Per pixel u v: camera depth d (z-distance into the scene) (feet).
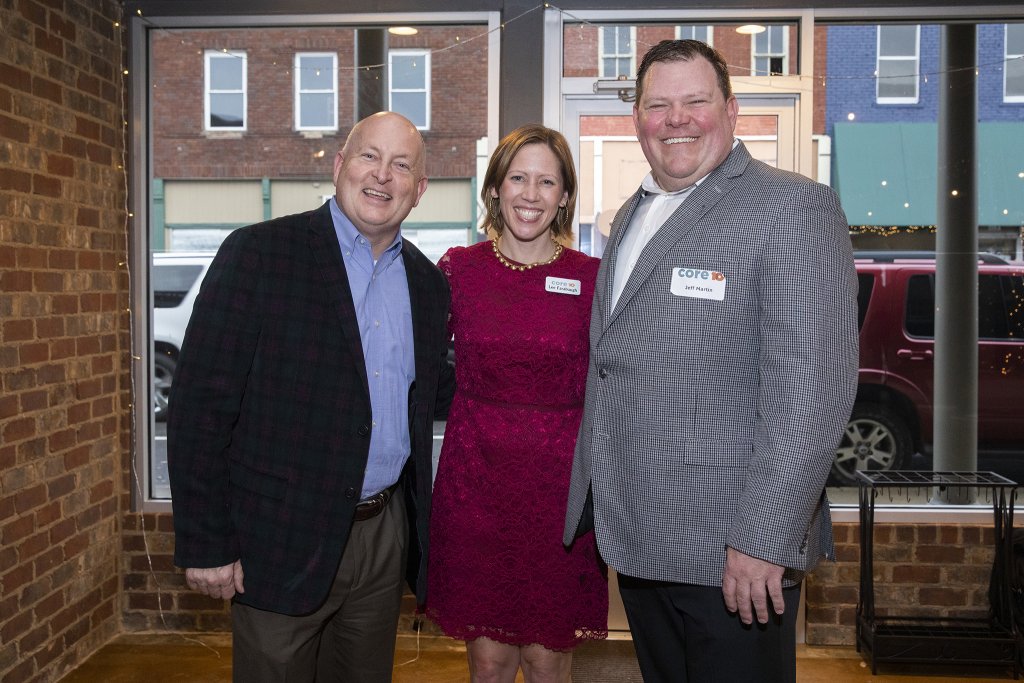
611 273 6.25
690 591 5.73
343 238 6.05
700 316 5.46
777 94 11.16
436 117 11.34
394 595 6.41
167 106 11.36
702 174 5.77
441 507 7.29
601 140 11.43
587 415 6.40
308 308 5.74
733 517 5.44
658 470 5.59
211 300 5.55
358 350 5.79
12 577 9.01
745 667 5.61
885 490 11.30
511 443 7.06
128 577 11.48
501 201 7.28
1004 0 10.78
